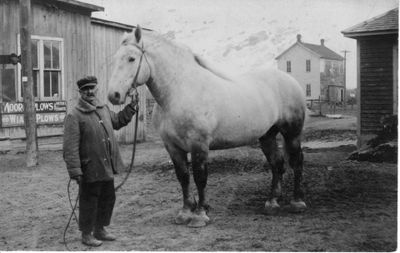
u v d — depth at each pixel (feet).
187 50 15.83
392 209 17.70
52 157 33.40
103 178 13.34
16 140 34.53
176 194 21.11
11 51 34.14
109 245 13.94
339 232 14.83
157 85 15.19
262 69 18.74
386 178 23.81
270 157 18.25
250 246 13.55
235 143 16.31
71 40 38.19
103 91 41.39
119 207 18.93
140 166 29.48
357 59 35.09
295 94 18.37
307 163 28.53
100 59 40.98
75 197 21.17
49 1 36.06
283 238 14.26
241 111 15.93
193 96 14.98
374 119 34.68
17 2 34.22
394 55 33.65
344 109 104.32
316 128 55.88
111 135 13.87
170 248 13.50
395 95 33.78
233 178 24.40
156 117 15.87
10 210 18.86
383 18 35.19
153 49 15.10
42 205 19.69
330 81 133.28
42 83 36.09
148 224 16.25
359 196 20.03
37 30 35.50
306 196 20.07
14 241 14.66
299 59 133.59
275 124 18.10
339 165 27.76
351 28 34.94
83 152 13.30
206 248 13.42
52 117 36.70
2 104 33.55
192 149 14.99
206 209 16.71
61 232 15.62
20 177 26.05
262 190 21.49
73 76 38.50
